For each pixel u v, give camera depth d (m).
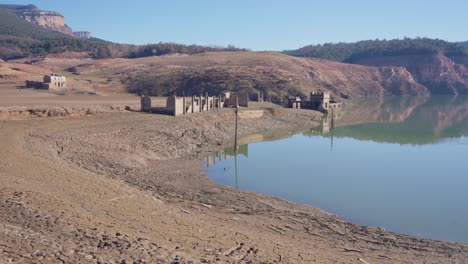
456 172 38.81
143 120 48.22
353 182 34.22
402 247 20.27
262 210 24.59
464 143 56.88
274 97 110.31
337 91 153.75
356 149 50.75
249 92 111.38
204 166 37.84
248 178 34.19
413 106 127.06
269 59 162.38
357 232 21.95
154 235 15.17
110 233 14.34
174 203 23.91
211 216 21.73
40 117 42.53
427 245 20.83
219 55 170.25
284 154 46.25
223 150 47.00
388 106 125.88
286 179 34.44
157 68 144.50
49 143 33.06
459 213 26.83
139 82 124.75
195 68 137.75
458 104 136.50
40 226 13.87
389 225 24.31
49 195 17.62
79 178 22.34
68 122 42.22
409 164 42.16
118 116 48.94
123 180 28.61
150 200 21.25
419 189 32.56
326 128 71.19
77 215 15.73
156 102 71.56
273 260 14.97
